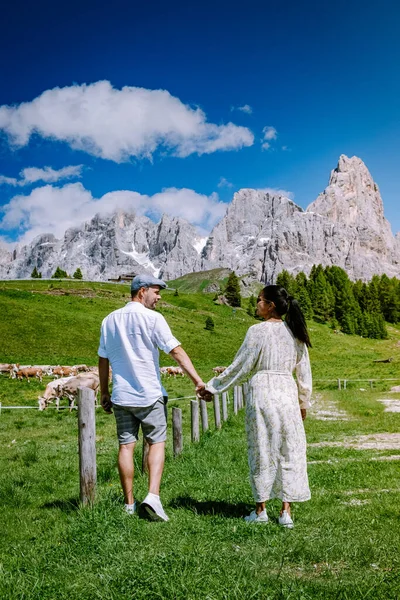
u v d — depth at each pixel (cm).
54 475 972
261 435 546
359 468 919
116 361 583
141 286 605
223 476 837
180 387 3912
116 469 915
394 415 1953
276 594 342
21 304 8056
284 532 493
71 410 2598
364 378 4709
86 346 6931
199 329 9125
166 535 476
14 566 427
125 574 379
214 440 1316
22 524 601
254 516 550
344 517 561
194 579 363
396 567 396
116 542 458
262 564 405
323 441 1381
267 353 559
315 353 8906
